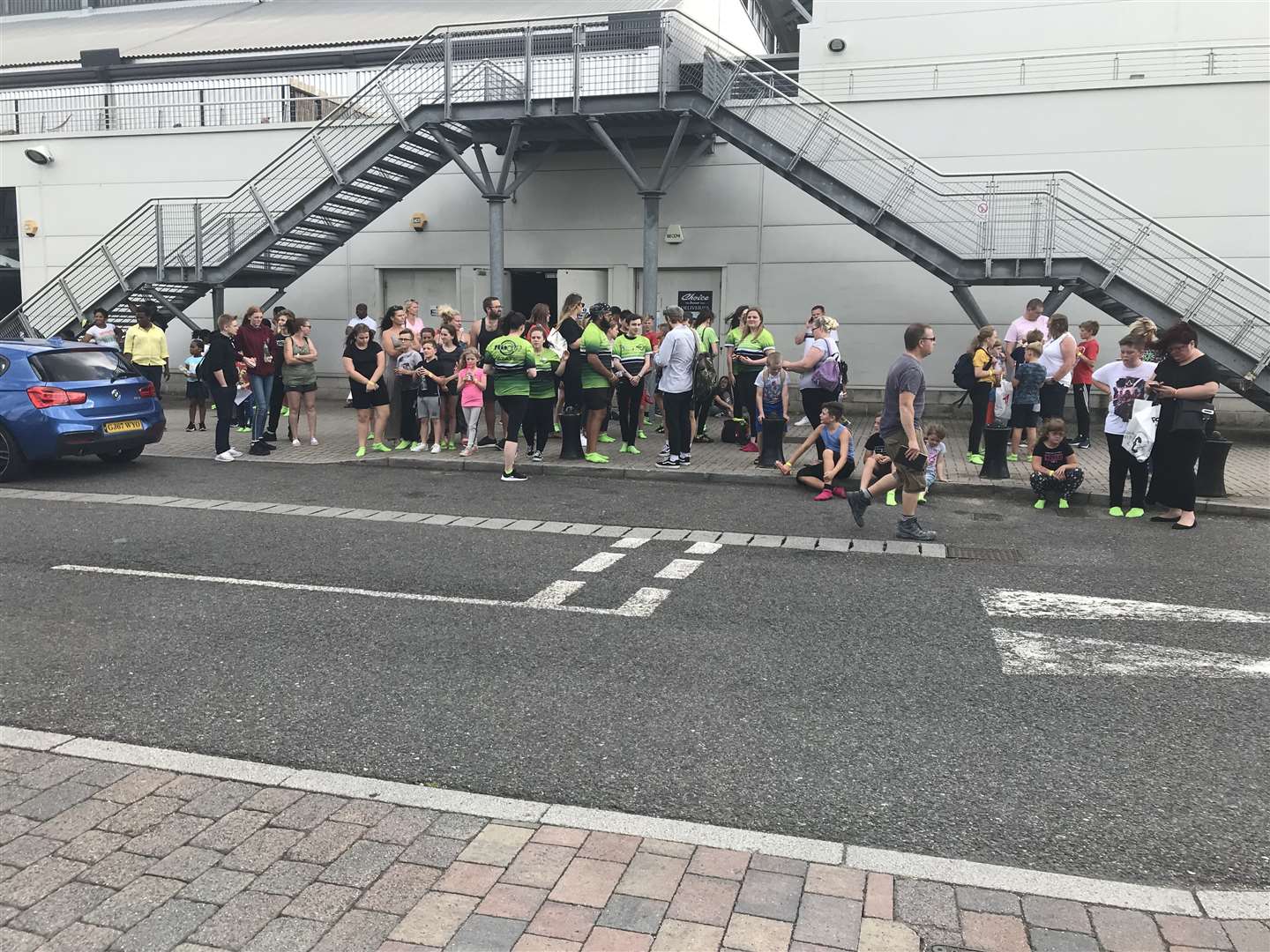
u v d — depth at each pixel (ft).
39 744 13.37
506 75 50.60
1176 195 49.60
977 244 48.32
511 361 35.12
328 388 64.64
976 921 9.48
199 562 23.70
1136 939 9.25
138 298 60.80
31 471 37.17
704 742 13.69
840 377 36.35
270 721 14.33
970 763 13.10
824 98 54.08
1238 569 23.70
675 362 36.45
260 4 87.40
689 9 65.72
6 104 69.21
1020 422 39.06
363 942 9.07
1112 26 52.90
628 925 9.32
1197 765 13.10
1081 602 20.67
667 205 57.52
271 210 57.26
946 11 54.85
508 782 12.48
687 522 28.89
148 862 10.39
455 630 18.49
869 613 19.88
